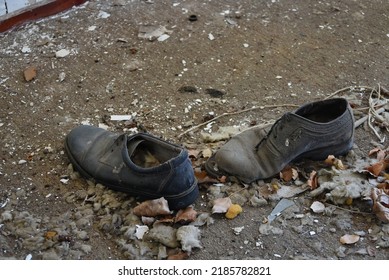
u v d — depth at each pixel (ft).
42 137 6.49
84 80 7.41
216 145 6.33
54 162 6.14
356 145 6.34
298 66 7.68
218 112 6.89
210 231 5.34
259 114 6.85
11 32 8.29
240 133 6.13
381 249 5.18
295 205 5.60
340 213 5.51
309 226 5.40
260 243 5.24
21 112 6.87
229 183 5.81
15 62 7.72
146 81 7.41
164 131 6.59
